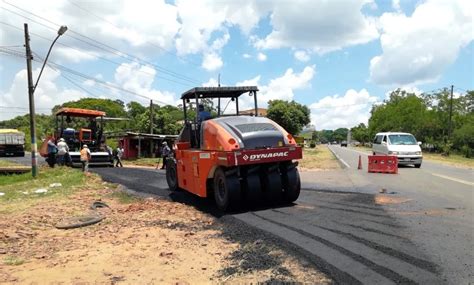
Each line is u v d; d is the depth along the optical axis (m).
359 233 7.61
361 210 9.76
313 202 11.09
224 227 8.84
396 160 20.12
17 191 15.55
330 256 6.35
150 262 6.64
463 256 6.14
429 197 11.58
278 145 10.32
